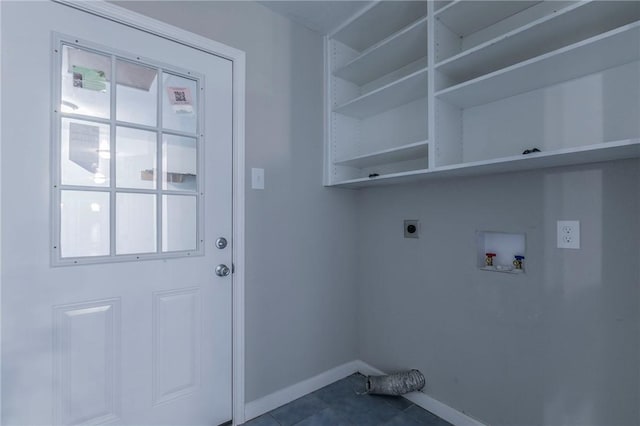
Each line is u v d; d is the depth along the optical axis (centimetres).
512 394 146
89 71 125
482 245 160
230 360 163
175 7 145
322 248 202
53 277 117
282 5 174
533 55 132
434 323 177
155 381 140
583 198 125
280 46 182
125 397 133
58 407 118
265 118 176
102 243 127
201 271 153
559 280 132
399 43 167
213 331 157
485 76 127
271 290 178
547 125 134
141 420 136
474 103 154
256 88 172
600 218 121
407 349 190
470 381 161
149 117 138
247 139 169
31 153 113
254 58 171
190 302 150
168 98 144
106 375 128
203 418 154
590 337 124
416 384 177
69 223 121
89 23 124
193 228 151
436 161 145
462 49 160
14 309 111
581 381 126
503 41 123
